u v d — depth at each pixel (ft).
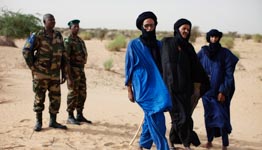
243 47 124.67
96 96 42.80
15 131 24.44
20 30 101.19
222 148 21.70
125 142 22.68
